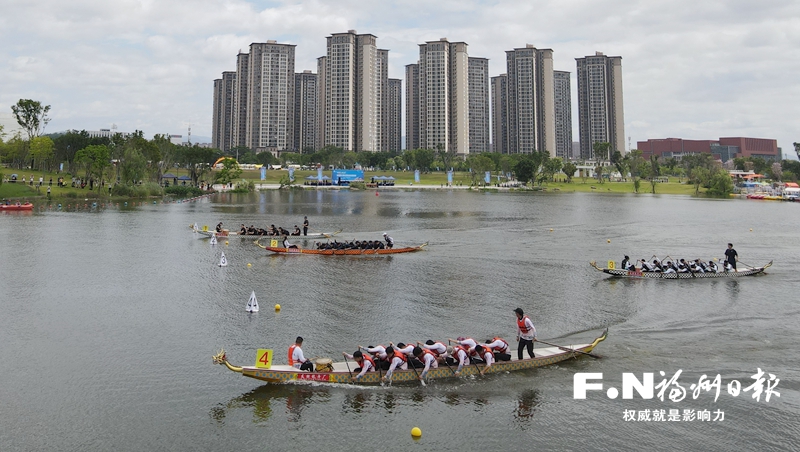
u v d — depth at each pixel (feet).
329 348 89.86
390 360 76.59
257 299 123.03
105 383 75.20
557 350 86.22
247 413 67.00
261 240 224.94
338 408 68.54
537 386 75.36
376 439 61.31
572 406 69.62
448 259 181.88
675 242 233.35
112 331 98.27
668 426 64.75
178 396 71.36
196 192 544.21
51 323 102.94
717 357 86.79
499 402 70.64
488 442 61.00
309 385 74.84
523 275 155.02
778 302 123.03
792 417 66.90
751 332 100.01
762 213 407.64
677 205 491.72
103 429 63.00
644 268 153.28
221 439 61.00
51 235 228.22
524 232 265.95
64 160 640.17
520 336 82.33
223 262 165.37
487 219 335.67
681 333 99.40
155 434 62.03
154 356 85.51
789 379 77.87
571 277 152.56
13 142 594.65
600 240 237.25
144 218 309.83
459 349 78.38
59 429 62.85
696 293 132.57
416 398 71.46
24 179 469.98
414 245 215.31
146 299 122.11
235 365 81.25
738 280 149.07
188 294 127.34
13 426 63.36
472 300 124.47
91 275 148.25
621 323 106.01
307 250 188.75
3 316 107.34
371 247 193.88
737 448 60.18
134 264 165.89
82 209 357.41
